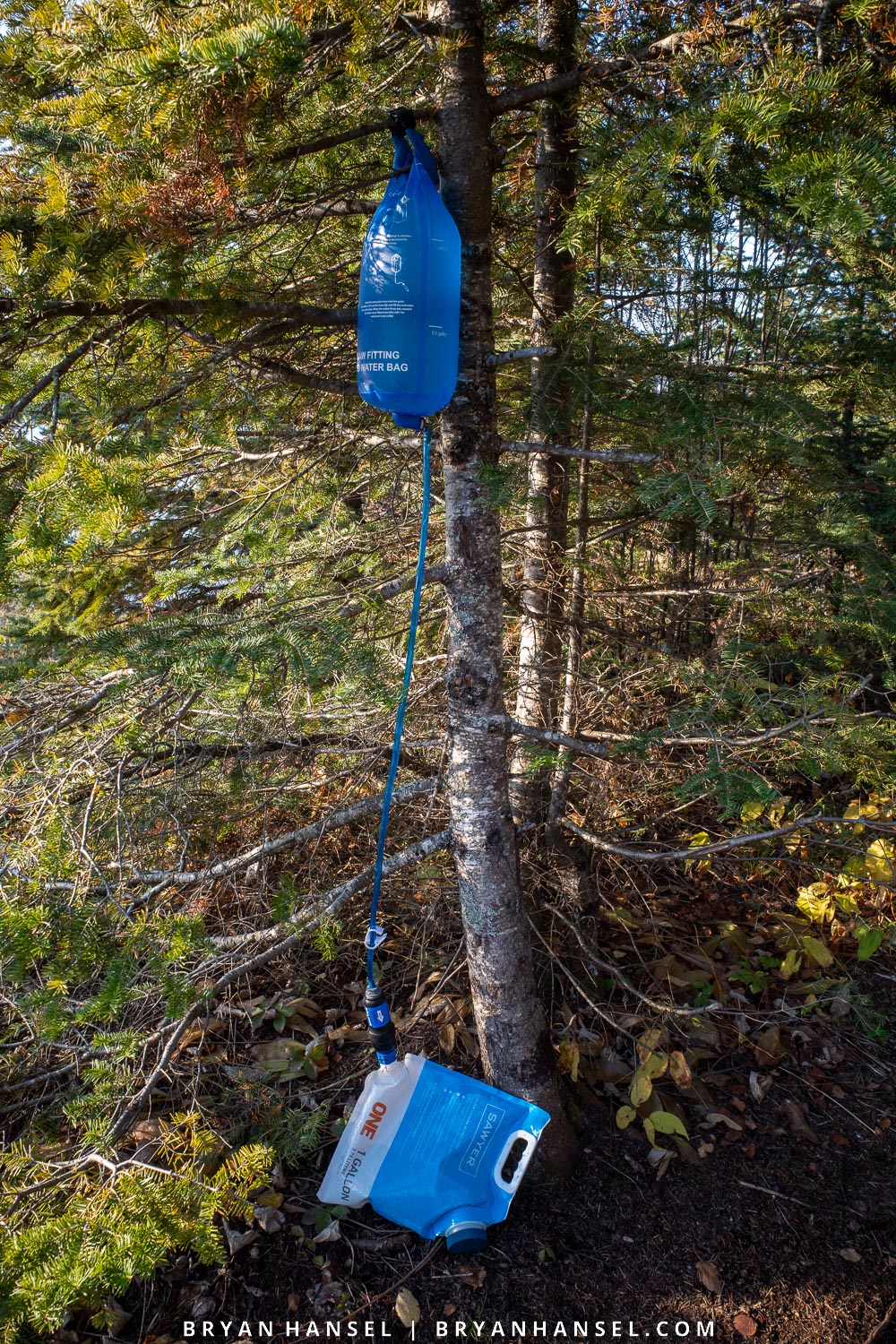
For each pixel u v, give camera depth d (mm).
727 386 2350
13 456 1772
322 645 1821
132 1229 1588
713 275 2848
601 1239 2180
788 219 2199
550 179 2615
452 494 2096
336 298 2625
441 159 1964
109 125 1604
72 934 1782
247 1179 1782
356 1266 2113
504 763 2201
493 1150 2141
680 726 2180
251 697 2127
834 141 1573
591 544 3055
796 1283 2061
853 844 2904
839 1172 2393
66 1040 2408
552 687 3033
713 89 1739
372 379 1696
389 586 2104
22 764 2109
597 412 2479
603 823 3199
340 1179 2127
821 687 2393
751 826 3287
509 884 2211
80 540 1571
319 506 3490
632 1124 2537
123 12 1553
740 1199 2301
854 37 1790
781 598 2861
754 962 3312
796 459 2080
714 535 2773
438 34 1879
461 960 2930
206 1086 2598
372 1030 2055
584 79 2078
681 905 3641
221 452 3242
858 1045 2932
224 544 3424
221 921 2660
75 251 1545
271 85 1563
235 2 1477
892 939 3074
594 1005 2654
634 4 2271
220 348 2186
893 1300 2023
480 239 1989
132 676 1845
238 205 1908
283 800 2654
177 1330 1962
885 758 2318
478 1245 2115
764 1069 2809
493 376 2084
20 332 1655
